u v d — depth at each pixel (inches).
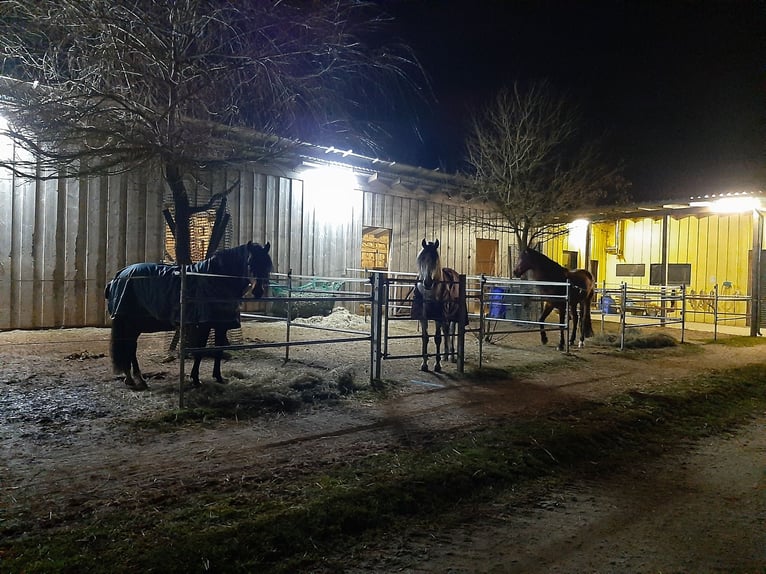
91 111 296.5
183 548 117.0
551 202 647.8
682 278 777.6
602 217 770.8
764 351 494.3
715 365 405.7
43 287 438.6
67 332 432.5
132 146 314.7
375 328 295.1
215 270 262.1
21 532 121.4
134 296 257.1
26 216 427.5
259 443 191.0
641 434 239.8
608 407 266.5
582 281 489.1
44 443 181.2
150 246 493.4
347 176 644.7
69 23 291.9
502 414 244.7
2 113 289.6
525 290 566.6
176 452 177.9
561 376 342.6
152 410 223.0
